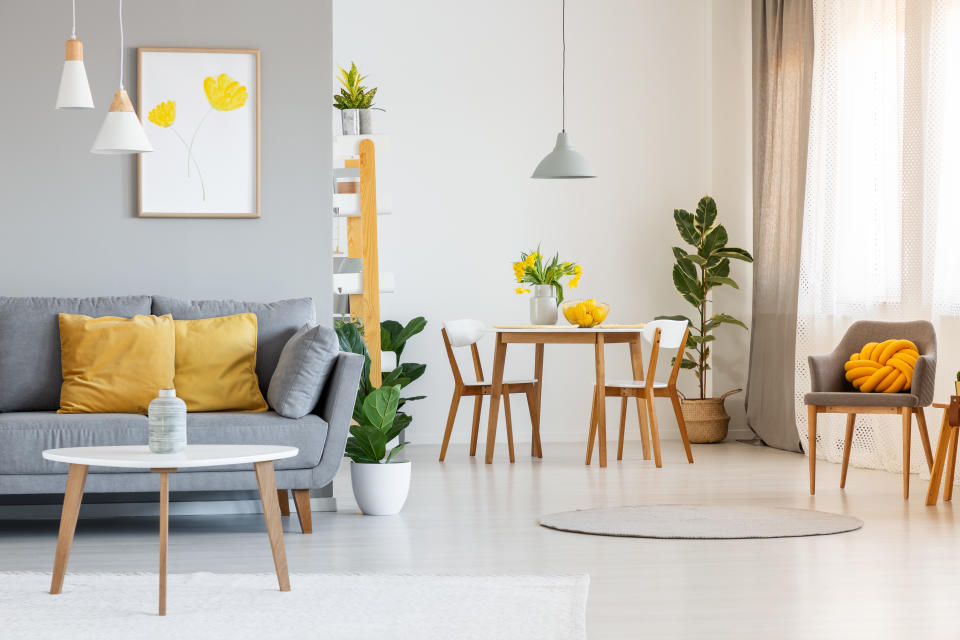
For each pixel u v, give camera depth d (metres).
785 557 3.56
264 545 3.79
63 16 4.60
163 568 2.83
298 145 4.74
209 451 3.06
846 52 6.21
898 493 4.99
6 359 4.31
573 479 5.51
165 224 4.68
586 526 4.08
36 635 2.64
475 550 3.68
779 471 5.82
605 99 7.57
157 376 4.20
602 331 6.14
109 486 3.92
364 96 6.19
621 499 4.82
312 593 3.05
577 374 7.52
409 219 7.41
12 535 4.02
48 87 4.60
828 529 4.02
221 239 4.71
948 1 5.36
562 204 7.54
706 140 7.59
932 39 5.44
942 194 5.38
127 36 4.64
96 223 4.64
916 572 3.34
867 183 6.06
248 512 4.51
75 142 4.62
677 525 4.10
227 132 4.70
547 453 6.78
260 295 4.73
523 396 7.48
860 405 4.90
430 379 7.43
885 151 5.88
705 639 2.61
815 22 6.51
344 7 7.36
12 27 4.58
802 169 6.61
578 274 6.50
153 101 4.64
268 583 3.18
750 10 7.51
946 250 5.37
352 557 3.57
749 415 7.26
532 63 7.52
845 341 5.26
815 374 5.09
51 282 4.61
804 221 6.58
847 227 6.20
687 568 3.40
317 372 4.07
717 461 6.29
